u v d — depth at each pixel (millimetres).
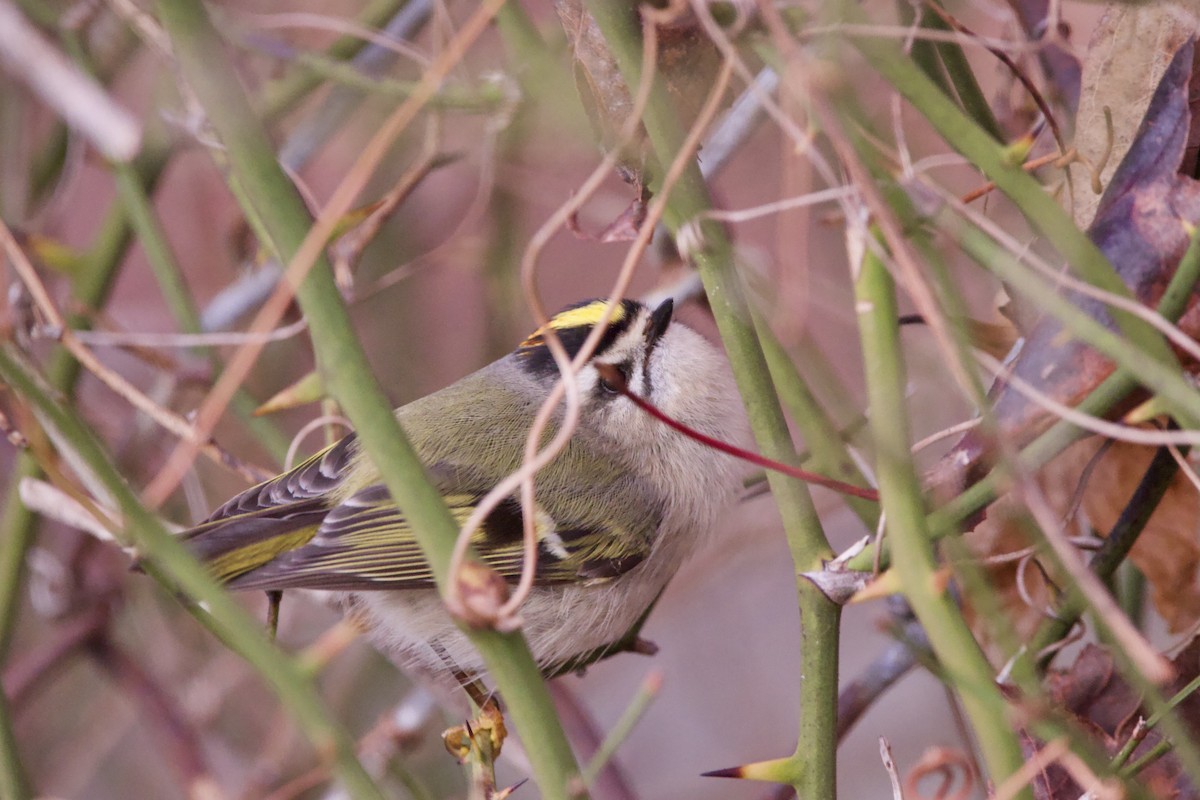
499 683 3291
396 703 8133
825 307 6293
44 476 5742
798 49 3650
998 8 5625
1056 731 3336
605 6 4020
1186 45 4184
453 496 6262
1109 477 4891
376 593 6012
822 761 3992
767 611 9422
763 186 7852
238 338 5348
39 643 8633
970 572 3555
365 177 3682
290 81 6891
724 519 6941
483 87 5793
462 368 8938
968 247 3721
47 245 6398
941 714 8766
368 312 8773
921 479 4078
